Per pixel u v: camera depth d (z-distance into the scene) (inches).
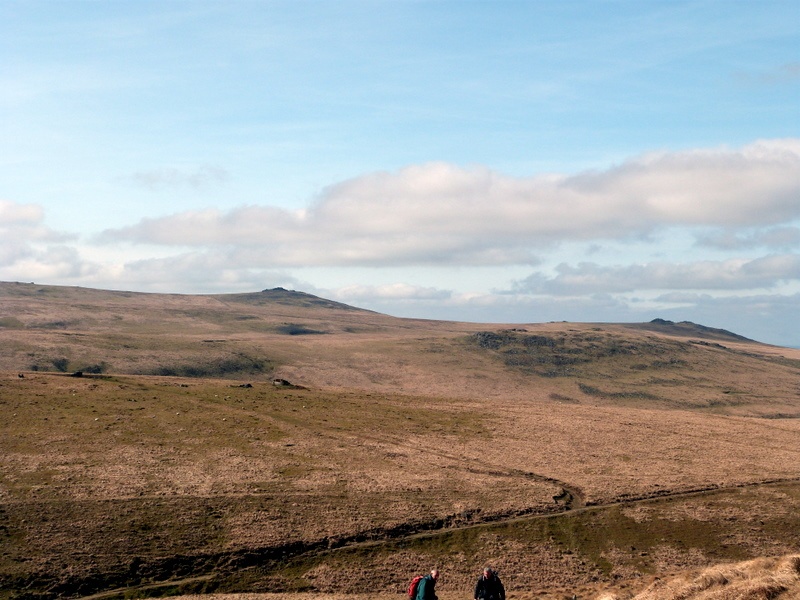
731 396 7613.2
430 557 1927.9
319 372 7347.4
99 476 2250.2
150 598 1643.7
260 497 2180.1
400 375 7578.7
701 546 2081.7
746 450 3083.2
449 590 1758.1
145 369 6397.6
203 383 3870.6
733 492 2502.5
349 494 2265.0
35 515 1930.4
